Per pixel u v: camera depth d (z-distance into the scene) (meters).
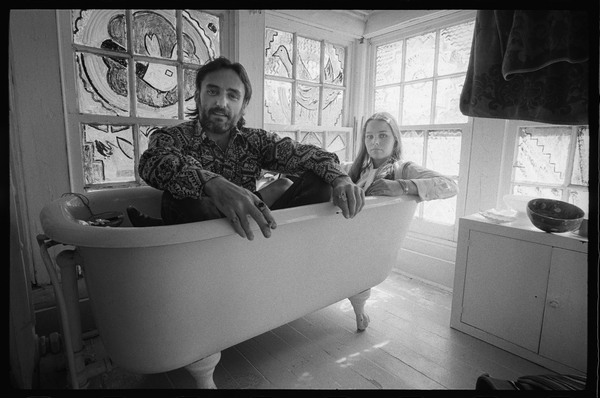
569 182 1.71
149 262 0.92
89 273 0.97
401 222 1.61
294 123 2.50
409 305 1.93
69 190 1.66
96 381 1.29
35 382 1.24
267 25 2.29
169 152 1.09
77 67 1.69
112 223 1.19
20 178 1.39
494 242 1.52
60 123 1.60
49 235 0.93
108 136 1.81
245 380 1.31
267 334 1.63
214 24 2.08
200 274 1.02
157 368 1.06
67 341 1.11
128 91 1.84
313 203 1.29
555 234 1.36
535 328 1.42
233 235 1.05
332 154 1.35
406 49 2.43
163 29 1.91
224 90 1.28
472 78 1.58
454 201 2.24
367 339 1.59
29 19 1.49
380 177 1.77
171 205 1.02
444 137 2.24
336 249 1.38
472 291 1.61
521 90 1.42
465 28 2.09
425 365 1.42
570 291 1.32
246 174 1.38
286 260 1.22
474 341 1.59
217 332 1.13
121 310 0.97
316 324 1.72
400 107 2.49
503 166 1.94
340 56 2.67
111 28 1.77
